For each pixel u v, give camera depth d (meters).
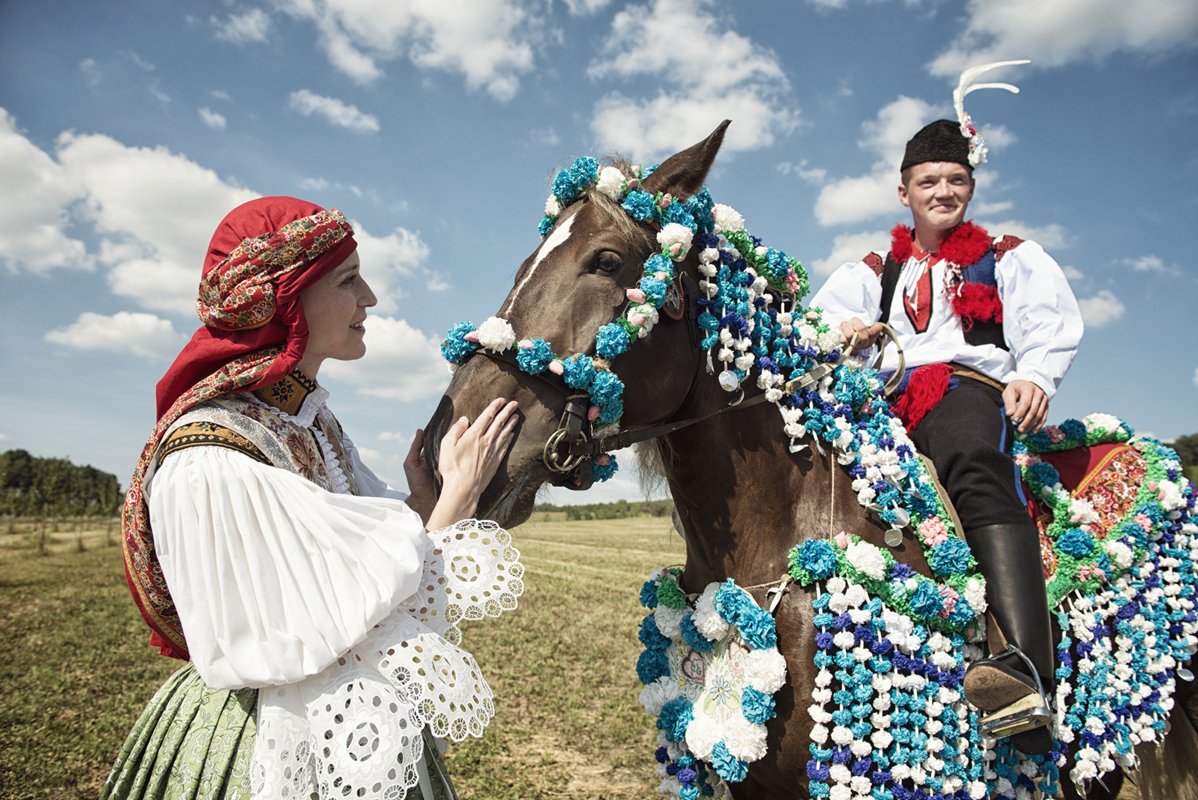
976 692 1.58
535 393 1.58
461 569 1.34
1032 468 2.06
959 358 2.09
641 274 1.68
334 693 1.19
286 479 1.25
